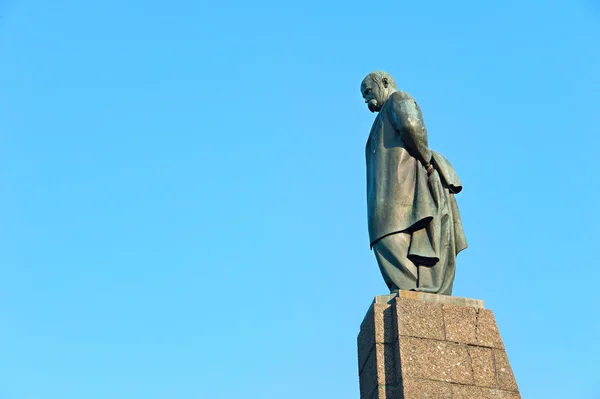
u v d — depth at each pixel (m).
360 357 14.83
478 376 13.84
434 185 15.73
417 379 13.55
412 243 15.33
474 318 14.51
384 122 16.48
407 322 14.20
